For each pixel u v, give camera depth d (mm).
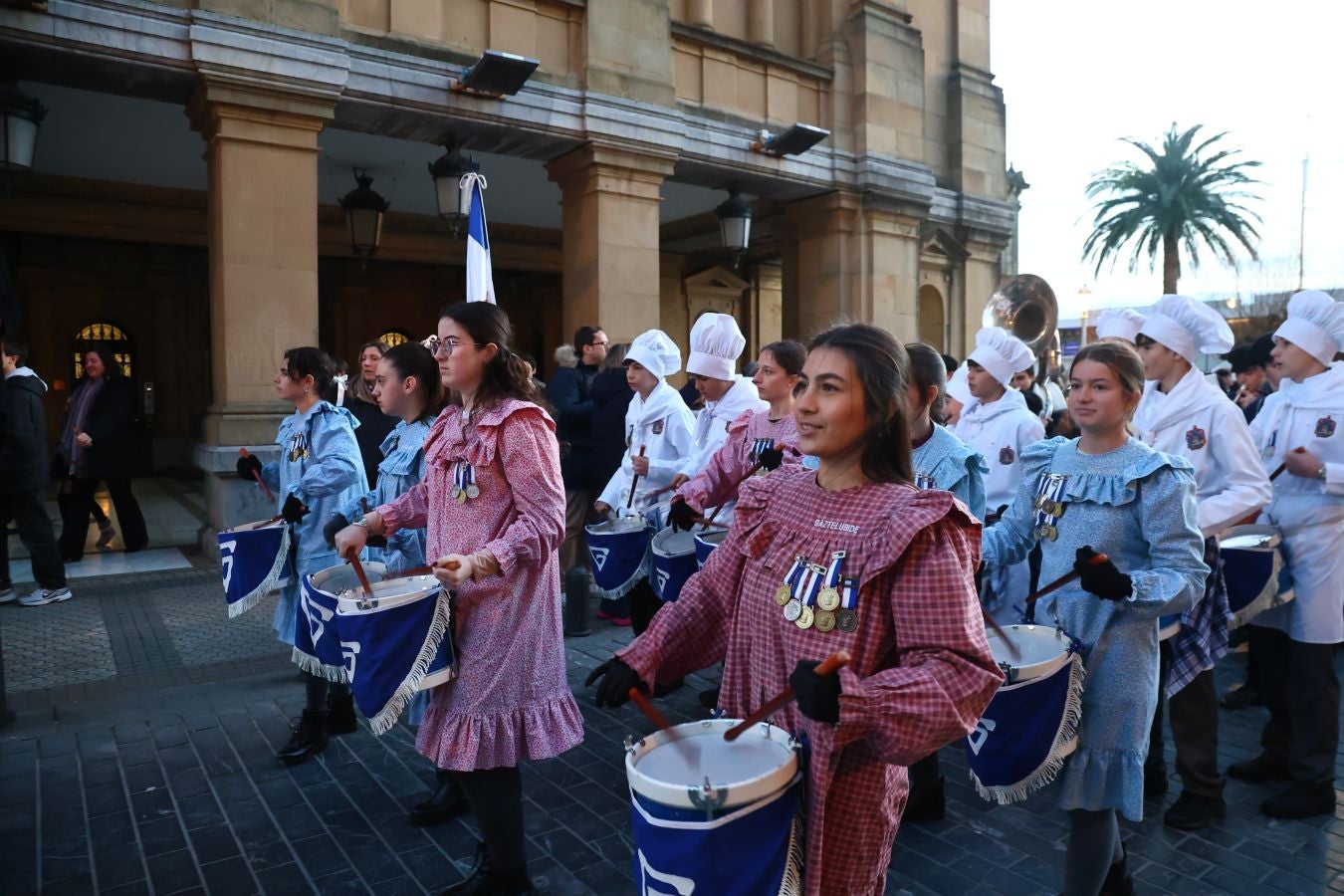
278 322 8117
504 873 3002
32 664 5629
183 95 8211
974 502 3504
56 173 13422
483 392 2996
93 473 8461
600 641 6145
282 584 4375
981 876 3301
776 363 4320
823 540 1811
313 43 8070
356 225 10648
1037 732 2512
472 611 2895
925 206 13359
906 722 1573
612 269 10141
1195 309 3693
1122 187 29672
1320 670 3754
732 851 1653
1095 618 2752
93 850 3471
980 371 4484
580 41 10008
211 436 8172
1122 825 3691
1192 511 2746
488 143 9891
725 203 11539
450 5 9227
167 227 14562
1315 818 3729
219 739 4512
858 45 12602
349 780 4086
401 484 4039
